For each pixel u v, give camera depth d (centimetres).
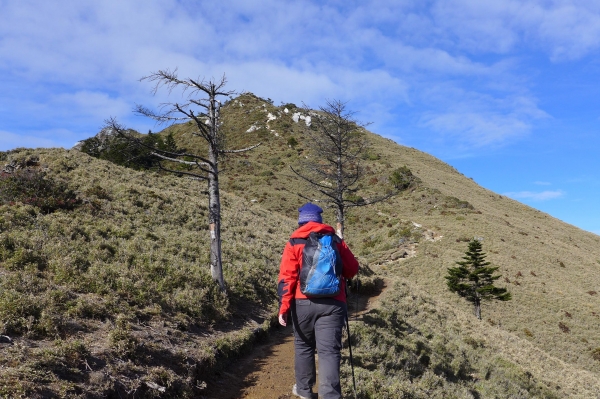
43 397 440
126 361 600
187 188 3075
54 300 723
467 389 1116
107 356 588
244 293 1306
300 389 430
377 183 7075
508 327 3491
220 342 838
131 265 1140
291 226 3231
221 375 749
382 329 1367
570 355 3177
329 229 428
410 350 1244
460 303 3819
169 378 605
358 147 1881
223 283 1195
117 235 1457
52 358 517
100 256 1125
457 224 5591
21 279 782
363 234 5606
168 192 2577
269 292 1425
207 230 2003
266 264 1703
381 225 5697
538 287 4172
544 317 3688
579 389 1819
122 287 912
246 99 10994
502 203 7806
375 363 969
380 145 10012
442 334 1689
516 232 5641
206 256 1504
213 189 1231
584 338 3428
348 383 709
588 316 3747
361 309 1683
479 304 3684
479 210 6309
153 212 1983
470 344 1744
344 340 1059
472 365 1459
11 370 461
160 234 1655
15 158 2397
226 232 2153
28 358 504
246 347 925
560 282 4378
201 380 686
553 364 2166
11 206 1434
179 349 724
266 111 10106
